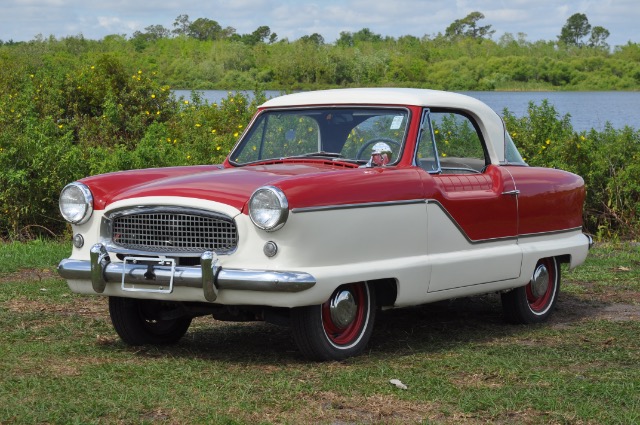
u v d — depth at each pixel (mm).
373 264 7000
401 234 7207
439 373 6652
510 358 7168
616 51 105438
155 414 5562
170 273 6660
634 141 16750
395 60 83000
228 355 7195
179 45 85938
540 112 17594
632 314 9289
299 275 6473
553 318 9062
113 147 17625
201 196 6715
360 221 6895
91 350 7258
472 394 6070
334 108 7973
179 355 7176
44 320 8375
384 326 8516
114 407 5633
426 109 7793
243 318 7074
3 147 13938
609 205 15758
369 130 7766
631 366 7020
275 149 8086
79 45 66812
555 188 8789
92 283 6938
